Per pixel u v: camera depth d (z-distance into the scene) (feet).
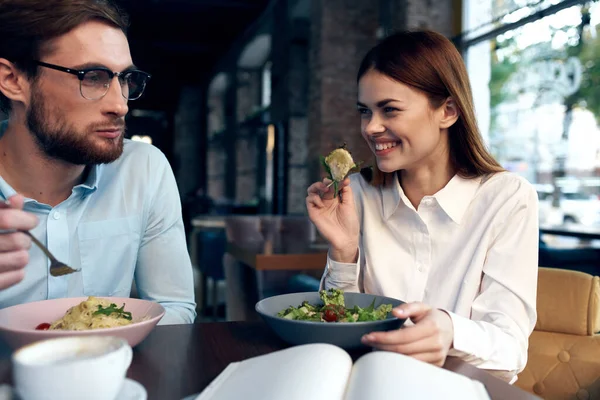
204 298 14.78
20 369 1.62
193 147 53.88
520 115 15.64
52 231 3.91
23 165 3.79
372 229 4.58
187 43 41.73
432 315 2.76
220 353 2.69
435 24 18.01
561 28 13.96
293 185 28.27
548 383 4.33
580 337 4.29
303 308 3.24
